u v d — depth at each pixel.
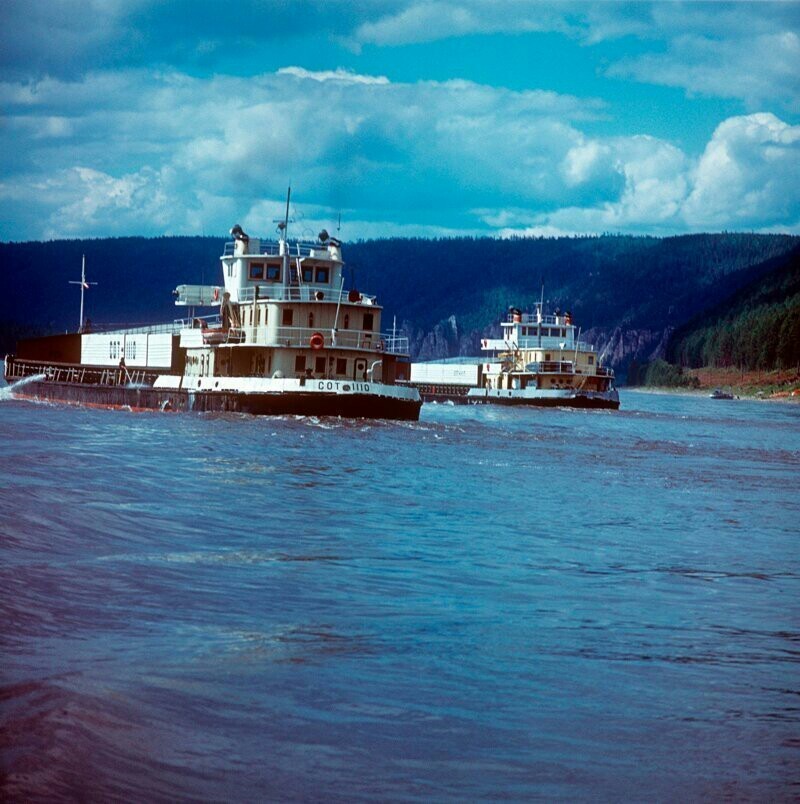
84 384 136.88
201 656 23.39
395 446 89.19
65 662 22.12
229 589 30.91
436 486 63.25
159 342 134.12
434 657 24.53
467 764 18.19
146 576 31.89
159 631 25.48
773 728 20.72
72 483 52.50
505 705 21.31
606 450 102.50
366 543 41.22
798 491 72.69
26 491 47.53
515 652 25.36
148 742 18.02
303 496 54.75
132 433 88.69
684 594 34.12
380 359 116.06
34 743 17.27
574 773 18.03
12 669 21.27
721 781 17.97
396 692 21.69
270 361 113.00
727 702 22.25
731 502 63.88
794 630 29.39
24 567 31.66
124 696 20.08
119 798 15.91
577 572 37.38
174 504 48.44
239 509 48.44
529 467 79.19
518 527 48.44
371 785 17.14
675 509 58.84
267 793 16.61
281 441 86.44
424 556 38.97
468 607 30.38
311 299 117.19
